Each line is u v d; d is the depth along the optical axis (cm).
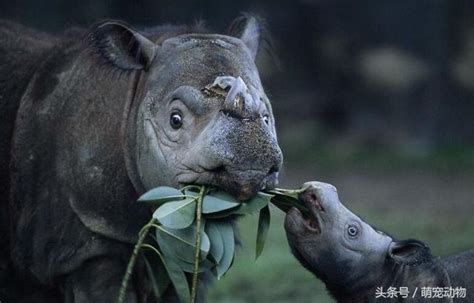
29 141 1273
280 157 1087
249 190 1082
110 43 1218
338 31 3350
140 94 1201
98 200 1223
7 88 1330
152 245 1220
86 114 1241
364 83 3341
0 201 1305
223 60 1162
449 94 3325
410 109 3309
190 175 1116
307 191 1291
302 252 1313
